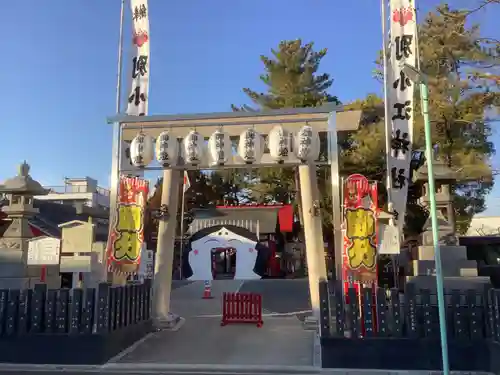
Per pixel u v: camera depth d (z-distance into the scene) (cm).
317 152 1053
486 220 3788
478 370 739
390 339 761
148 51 1212
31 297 838
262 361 820
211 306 1444
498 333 700
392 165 1074
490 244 1819
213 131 1112
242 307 1146
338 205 1046
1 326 830
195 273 2464
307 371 756
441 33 1593
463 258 969
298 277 2742
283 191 3111
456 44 1552
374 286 891
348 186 945
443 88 1656
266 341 962
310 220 1107
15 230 1095
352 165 2284
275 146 1035
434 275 955
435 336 753
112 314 858
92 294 834
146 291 1053
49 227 2180
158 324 1084
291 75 3155
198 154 1056
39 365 805
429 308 763
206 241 2505
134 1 1234
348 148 2470
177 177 1155
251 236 2520
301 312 1324
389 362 756
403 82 1093
